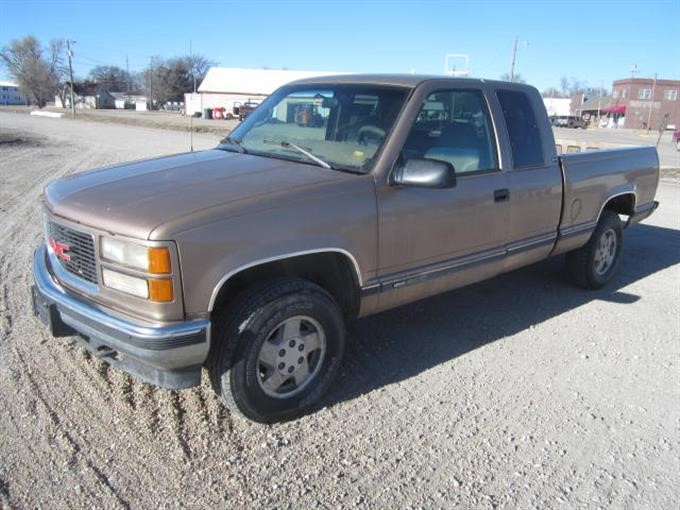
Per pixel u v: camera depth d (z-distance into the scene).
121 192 3.47
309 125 4.42
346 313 3.97
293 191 3.48
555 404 3.96
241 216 3.23
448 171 3.68
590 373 4.42
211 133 34.53
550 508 3.00
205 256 3.10
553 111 91.50
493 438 3.55
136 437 3.41
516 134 4.86
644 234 9.11
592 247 5.96
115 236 3.12
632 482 3.22
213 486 3.04
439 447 3.45
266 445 3.39
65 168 15.28
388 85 4.26
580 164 5.48
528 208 4.89
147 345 3.06
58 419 3.54
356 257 3.72
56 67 110.06
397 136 3.93
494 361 4.54
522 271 6.86
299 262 3.68
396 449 3.41
